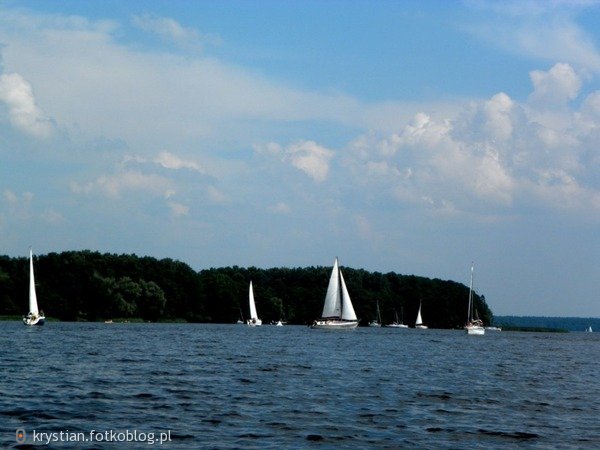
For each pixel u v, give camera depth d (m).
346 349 97.44
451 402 43.00
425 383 53.06
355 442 30.77
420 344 122.44
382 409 39.16
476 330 186.38
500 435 33.31
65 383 47.12
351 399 42.56
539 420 37.75
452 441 31.67
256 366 63.34
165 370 57.59
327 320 169.25
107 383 47.69
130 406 38.16
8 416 34.47
